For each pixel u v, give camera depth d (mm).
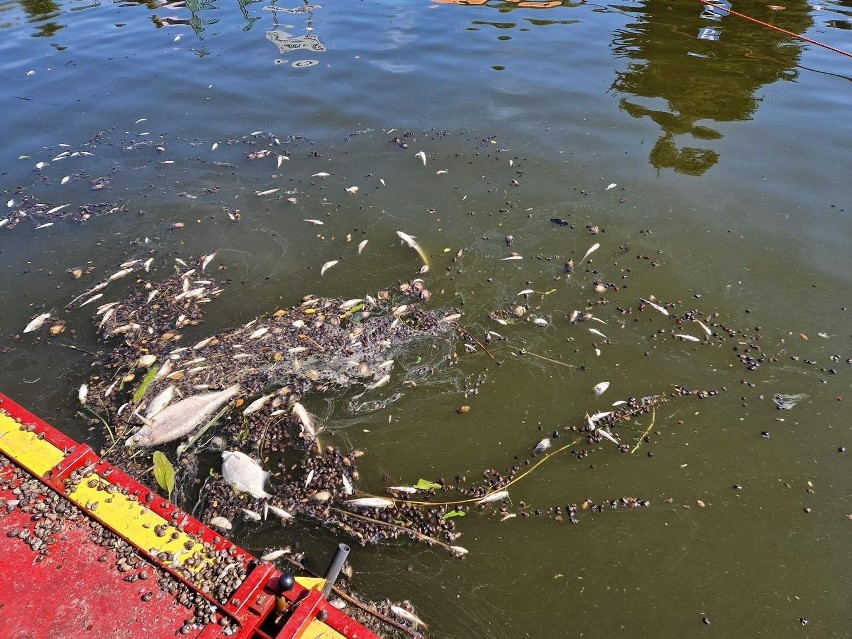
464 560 4020
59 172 7926
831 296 5883
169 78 10242
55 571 3268
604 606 3793
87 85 10055
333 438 4738
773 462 4555
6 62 10859
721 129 8453
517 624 3711
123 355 5410
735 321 5672
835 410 4891
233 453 4484
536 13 12461
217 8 13305
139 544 3404
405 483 4457
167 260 6523
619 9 12508
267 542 4086
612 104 9141
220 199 7441
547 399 5062
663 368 5281
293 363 5270
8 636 2980
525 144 8344
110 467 3818
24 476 3734
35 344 5570
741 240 6574
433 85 9875
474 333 5645
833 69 9867
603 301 5922
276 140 8562
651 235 6688
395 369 5305
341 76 10195
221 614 3111
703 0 12828
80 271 6371
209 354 5352
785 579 3898
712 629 3678
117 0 13844
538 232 6809
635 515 4258
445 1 13297
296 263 6496
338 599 3770
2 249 6672
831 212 6902
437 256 6523
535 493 4395
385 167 7992
